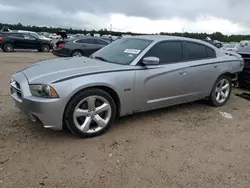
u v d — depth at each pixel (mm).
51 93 3346
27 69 4070
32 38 19781
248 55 6824
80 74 3596
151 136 3912
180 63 4629
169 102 4609
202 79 4984
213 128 4359
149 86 4195
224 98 5613
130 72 3971
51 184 2689
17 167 2953
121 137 3832
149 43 4418
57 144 3521
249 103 5992
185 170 3049
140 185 2740
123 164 3113
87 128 3691
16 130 3877
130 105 4078
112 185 2723
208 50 5230
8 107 4855
